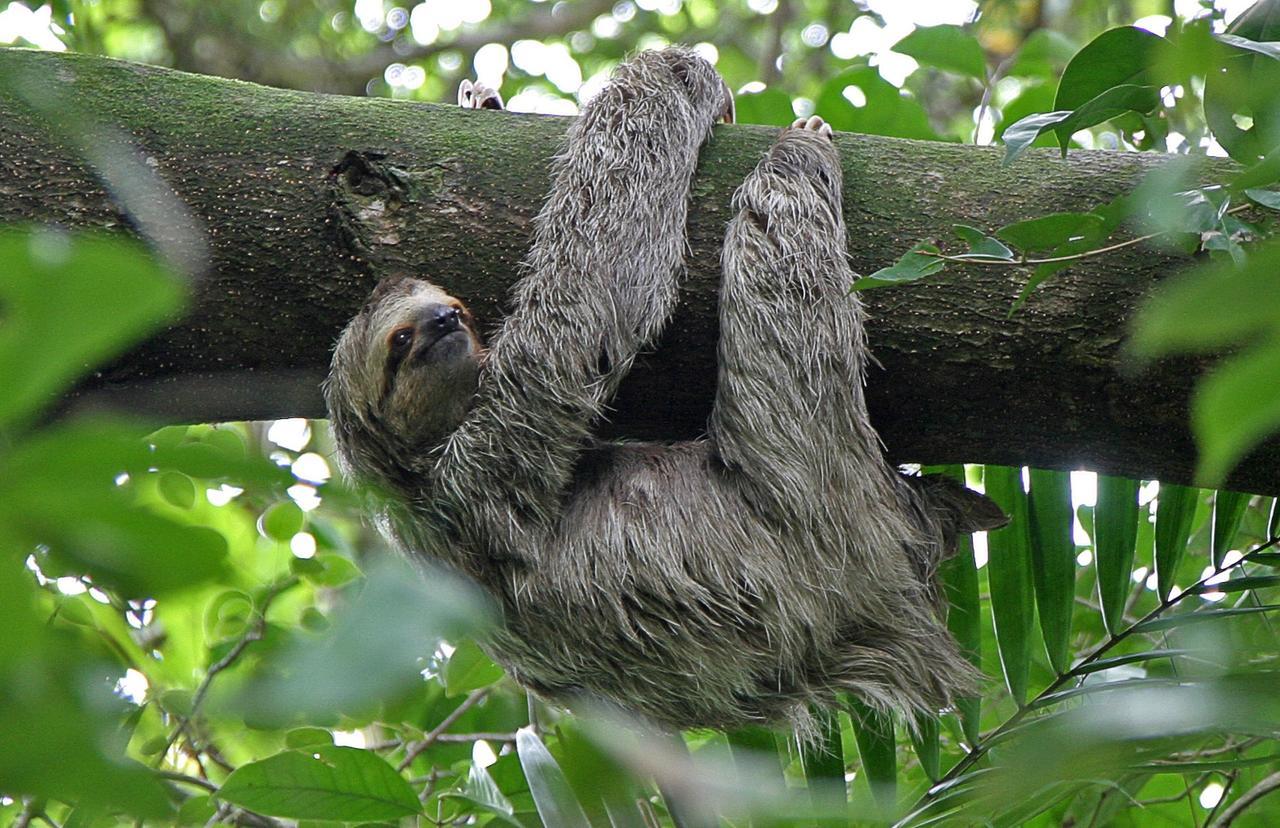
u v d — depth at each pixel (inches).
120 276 90.8
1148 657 403.2
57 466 101.1
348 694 98.5
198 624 512.4
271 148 438.6
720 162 456.8
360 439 448.1
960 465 458.9
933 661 448.1
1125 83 312.8
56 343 91.7
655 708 454.9
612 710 465.1
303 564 508.1
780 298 425.7
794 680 445.4
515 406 438.0
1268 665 355.3
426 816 439.5
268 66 1093.1
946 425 433.7
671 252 437.1
